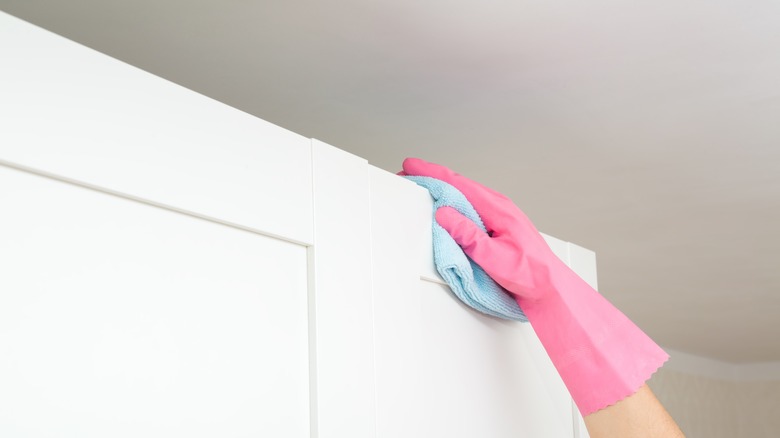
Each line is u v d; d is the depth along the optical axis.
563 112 1.57
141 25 1.24
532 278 0.95
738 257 2.60
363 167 0.88
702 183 1.97
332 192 0.83
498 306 1.02
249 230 0.73
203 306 0.67
